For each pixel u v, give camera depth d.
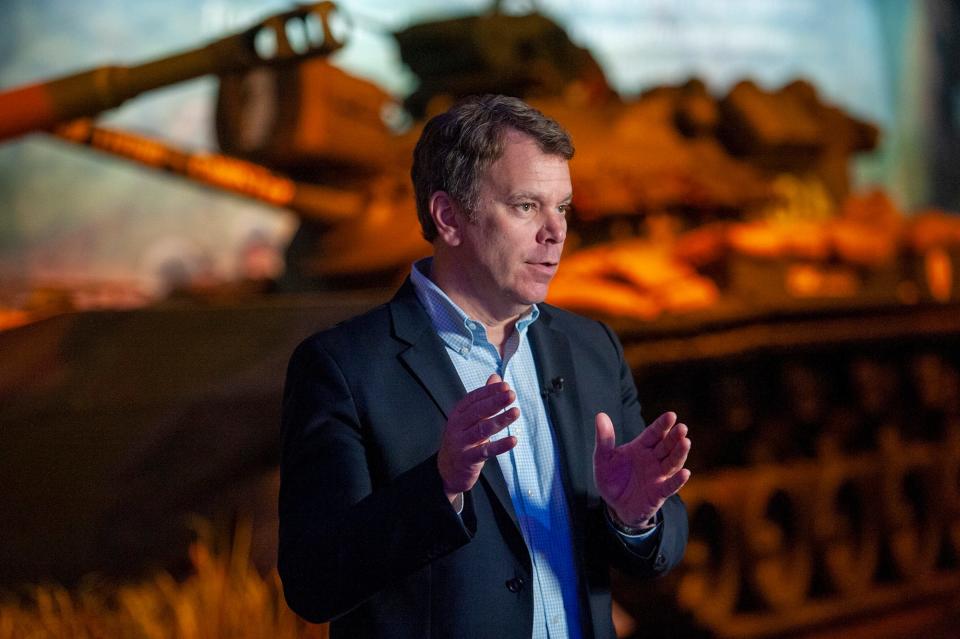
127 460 6.78
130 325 7.31
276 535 7.25
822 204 14.53
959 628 11.17
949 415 12.61
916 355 12.11
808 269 11.65
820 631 11.09
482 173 3.38
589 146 12.00
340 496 3.16
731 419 10.20
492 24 12.37
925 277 12.69
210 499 7.08
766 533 10.74
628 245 11.49
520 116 3.42
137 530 6.86
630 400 3.94
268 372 7.23
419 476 2.99
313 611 3.13
